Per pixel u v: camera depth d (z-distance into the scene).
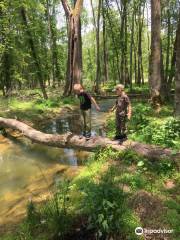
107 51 23.59
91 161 4.05
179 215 2.65
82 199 2.99
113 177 3.35
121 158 3.88
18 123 5.81
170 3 15.35
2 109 7.91
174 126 4.69
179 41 5.58
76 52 11.12
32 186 3.78
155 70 7.62
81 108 5.13
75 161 4.53
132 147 3.97
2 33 9.30
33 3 9.48
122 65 18.05
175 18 15.56
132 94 13.36
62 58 20.97
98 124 6.91
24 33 10.73
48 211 2.88
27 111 7.95
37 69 11.62
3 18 8.91
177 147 3.92
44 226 2.70
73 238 2.57
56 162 4.55
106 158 3.94
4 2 8.67
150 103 7.84
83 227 2.64
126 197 2.91
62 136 4.78
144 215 2.69
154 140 4.32
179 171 3.46
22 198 3.47
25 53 10.34
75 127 6.75
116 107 4.28
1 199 3.49
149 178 3.35
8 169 4.38
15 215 3.10
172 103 8.62
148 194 3.00
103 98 13.10
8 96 10.10
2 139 5.91
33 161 4.65
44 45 17.77
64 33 20.22
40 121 7.46
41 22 15.13
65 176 3.97
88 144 4.39
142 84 20.41
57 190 3.49
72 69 11.27
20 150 5.21
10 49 9.95
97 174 3.55
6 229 2.84
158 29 7.55
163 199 2.92
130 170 3.53
